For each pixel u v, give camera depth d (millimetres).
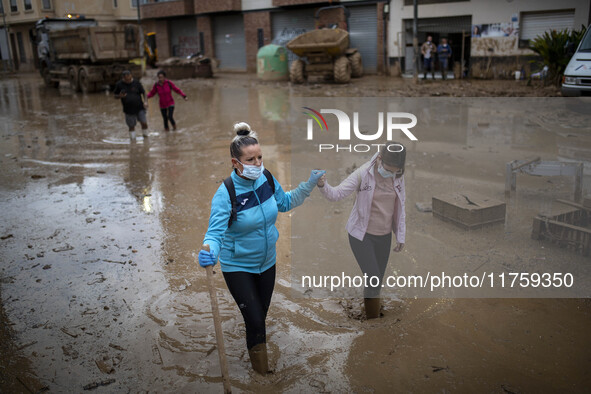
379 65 23984
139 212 6168
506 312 3738
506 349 3311
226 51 31594
